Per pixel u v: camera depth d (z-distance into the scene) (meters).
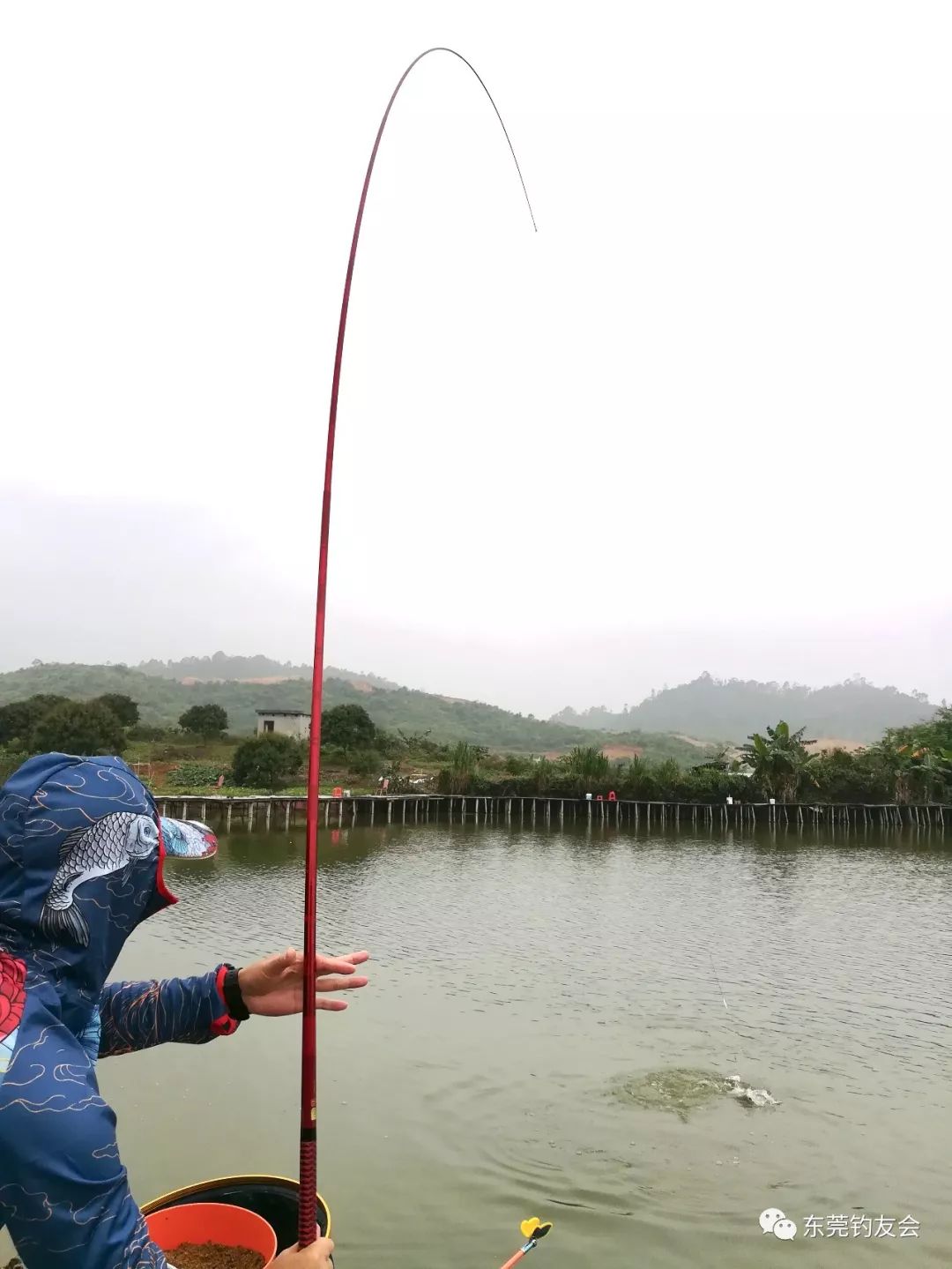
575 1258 5.81
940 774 44.25
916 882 24.27
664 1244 6.05
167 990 2.11
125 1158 6.93
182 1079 8.55
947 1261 5.94
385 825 37.69
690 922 17.56
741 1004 11.78
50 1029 1.42
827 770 44.16
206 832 1.95
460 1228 6.18
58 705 44.56
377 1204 6.45
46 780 1.57
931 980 13.27
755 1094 8.66
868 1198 6.73
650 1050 9.88
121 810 1.59
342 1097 8.26
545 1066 9.27
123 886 1.58
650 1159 7.29
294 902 18.67
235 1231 2.47
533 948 14.95
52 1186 1.29
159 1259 1.38
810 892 21.98
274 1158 7.05
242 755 41.62
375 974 12.96
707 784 42.22
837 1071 9.33
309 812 1.77
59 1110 1.31
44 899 1.51
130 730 53.06
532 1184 6.81
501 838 34.06
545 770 42.97
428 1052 9.56
